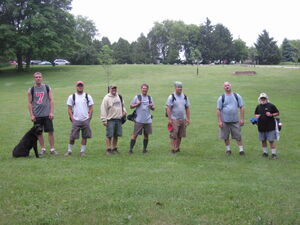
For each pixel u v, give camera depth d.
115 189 5.81
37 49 48.56
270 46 91.25
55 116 17.33
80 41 78.81
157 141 11.93
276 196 5.62
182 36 103.56
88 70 49.88
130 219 4.56
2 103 23.06
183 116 9.77
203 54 100.19
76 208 4.95
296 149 10.66
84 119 9.27
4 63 62.03
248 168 7.91
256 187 6.16
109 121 9.45
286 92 27.03
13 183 6.17
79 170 7.26
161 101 22.30
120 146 11.05
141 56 103.25
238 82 33.09
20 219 4.55
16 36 48.28
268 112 9.21
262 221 4.54
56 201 5.23
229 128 9.70
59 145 11.12
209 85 30.64
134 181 6.38
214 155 9.65
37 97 9.13
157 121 15.92
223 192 5.76
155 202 5.19
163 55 117.69
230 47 101.44
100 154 9.55
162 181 6.40
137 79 38.97
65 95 26.08
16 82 40.69
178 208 4.96
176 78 37.69
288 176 7.23
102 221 4.50
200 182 6.37
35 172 7.04
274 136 9.27
